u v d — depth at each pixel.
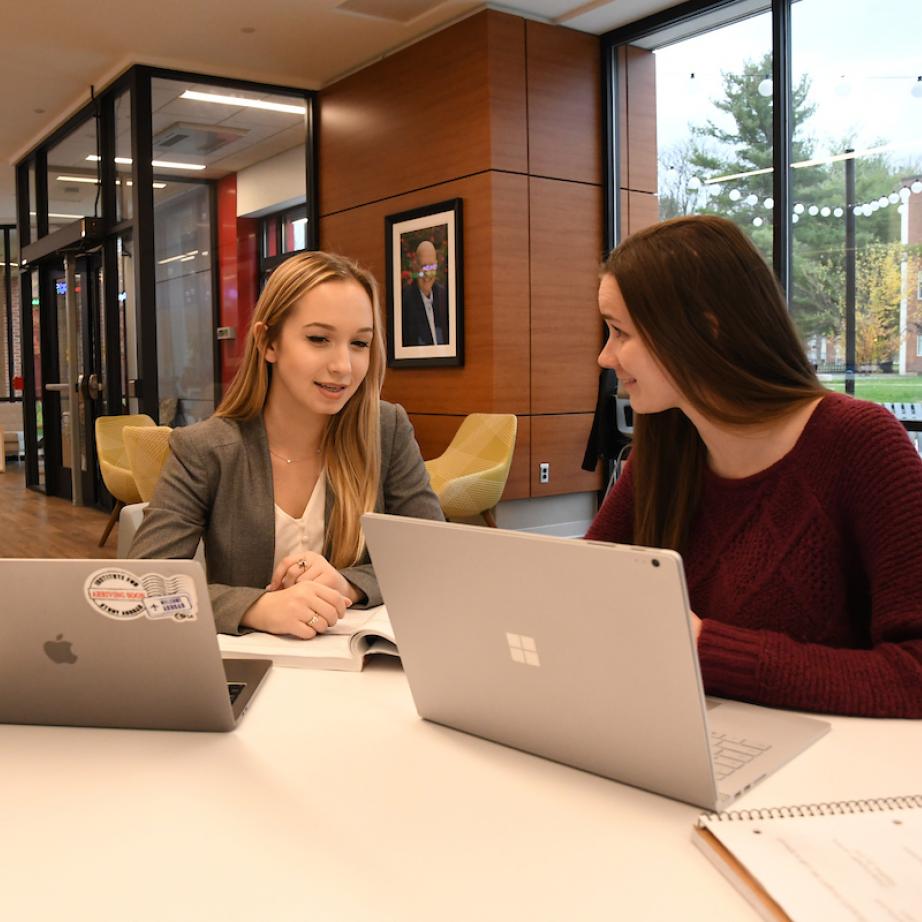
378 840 0.81
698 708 0.81
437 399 5.87
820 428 1.24
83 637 1.05
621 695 0.86
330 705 1.16
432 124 5.81
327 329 1.64
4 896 0.73
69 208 7.91
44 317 8.85
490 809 0.87
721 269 1.17
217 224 6.76
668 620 0.80
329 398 1.67
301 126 6.93
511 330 5.52
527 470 5.63
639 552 0.80
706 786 0.84
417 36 5.88
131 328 6.86
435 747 1.02
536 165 5.59
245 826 0.84
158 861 0.78
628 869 0.75
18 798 0.92
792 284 4.86
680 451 1.37
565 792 0.90
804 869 0.69
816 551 1.24
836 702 1.06
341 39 5.95
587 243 5.84
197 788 0.93
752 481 1.29
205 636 1.02
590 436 5.22
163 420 6.62
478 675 1.00
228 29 5.80
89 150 7.33
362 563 1.77
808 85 4.71
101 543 6.14
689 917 0.68
